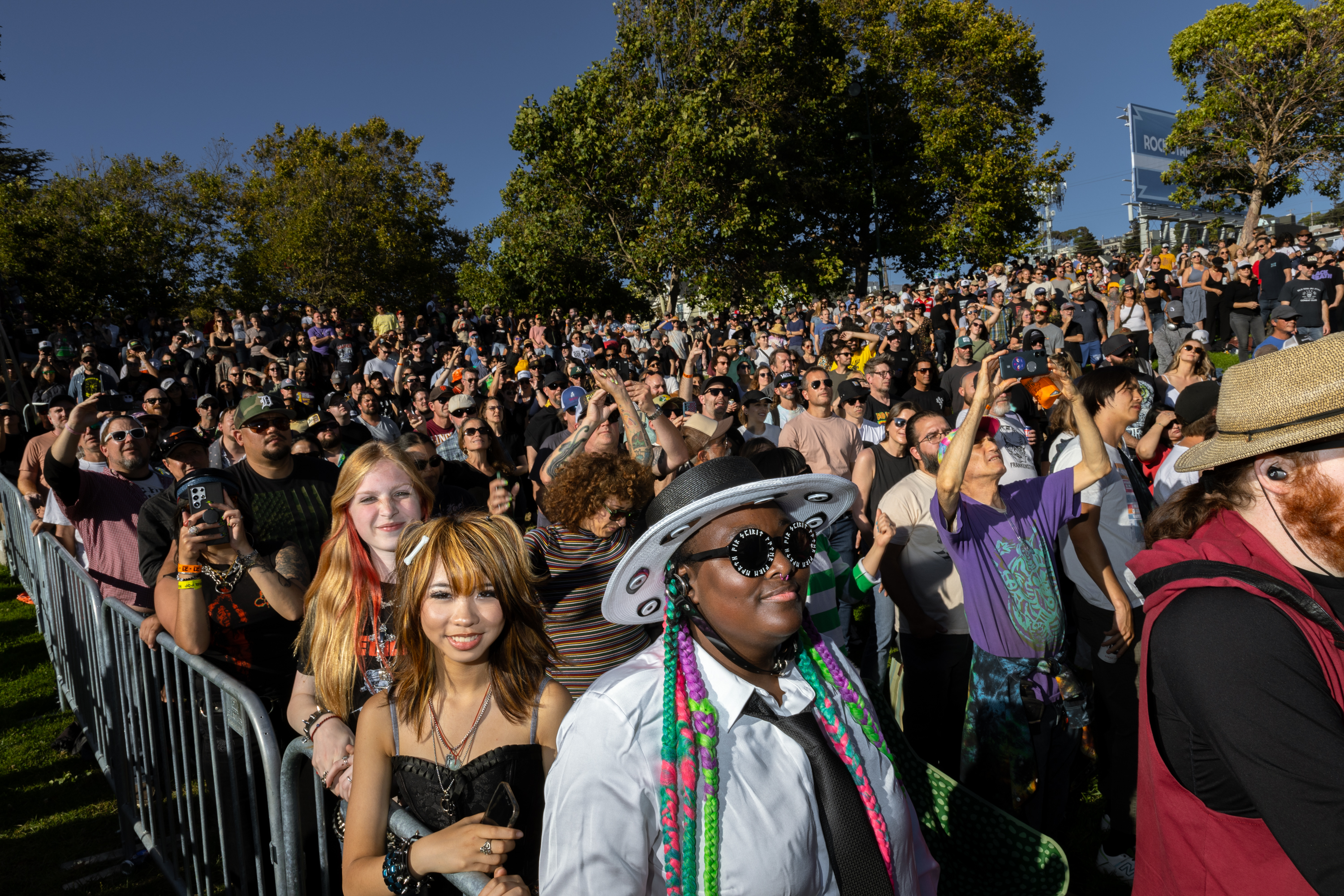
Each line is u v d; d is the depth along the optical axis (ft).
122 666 11.25
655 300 102.73
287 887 7.22
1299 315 32.86
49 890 11.16
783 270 98.37
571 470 9.87
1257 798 4.14
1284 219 129.18
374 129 124.67
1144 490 12.86
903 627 11.53
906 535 11.19
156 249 95.96
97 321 67.46
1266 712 4.11
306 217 110.22
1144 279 63.67
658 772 3.98
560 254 88.53
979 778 9.52
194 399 44.50
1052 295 56.49
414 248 120.06
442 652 6.29
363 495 8.01
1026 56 116.37
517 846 6.06
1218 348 49.96
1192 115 113.80
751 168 84.99
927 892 5.14
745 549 4.28
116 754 11.74
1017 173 115.03
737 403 22.68
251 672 9.51
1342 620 4.70
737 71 90.74
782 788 4.15
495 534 6.40
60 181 97.50
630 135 83.71
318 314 62.80
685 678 4.22
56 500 16.03
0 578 24.71
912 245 115.03
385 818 6.17
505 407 34.01
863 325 59.36
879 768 4.80
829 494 4.70
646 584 4.60
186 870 9.47
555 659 8.23
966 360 33.76
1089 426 9.70
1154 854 5.11
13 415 27.55
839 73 107.86
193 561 9.06
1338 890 3.86
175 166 104.78
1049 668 9.43
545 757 6.40
